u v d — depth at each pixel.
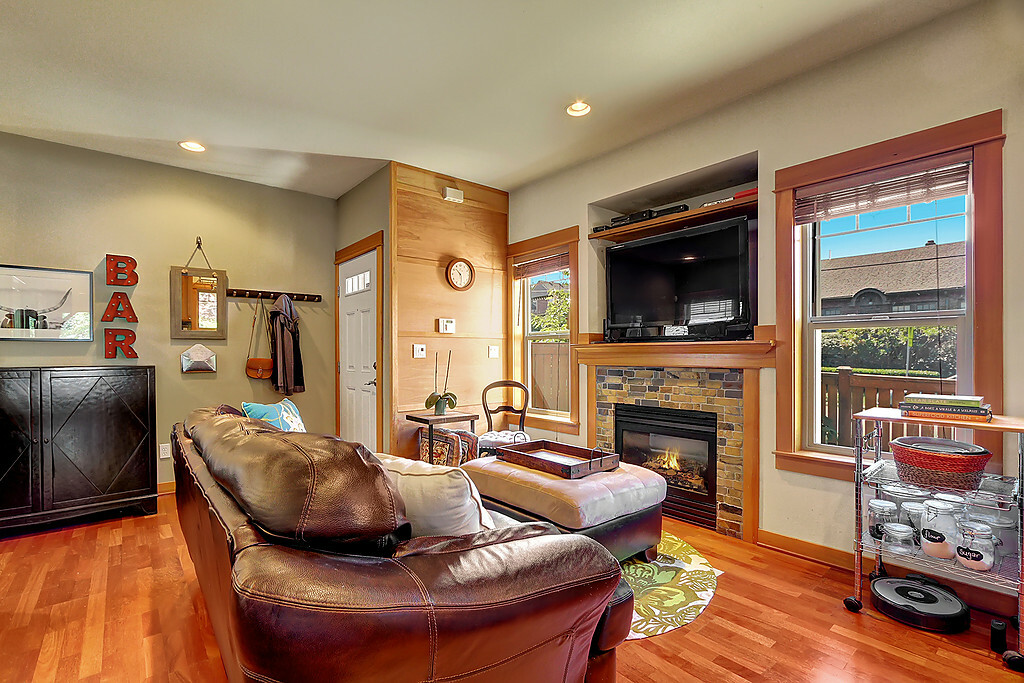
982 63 2.12
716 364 3.03
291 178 4.23
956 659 1.79
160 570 2.55
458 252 4.28
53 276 3.42
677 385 3.29
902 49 2.32
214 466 1.27
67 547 2.85
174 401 3.90
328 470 0.98
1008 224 2.06
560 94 2.85
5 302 3.25
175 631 1.99
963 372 2.24
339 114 3.08
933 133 2.24
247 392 4.26
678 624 2.01
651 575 2.45
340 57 2.47
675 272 3.31
